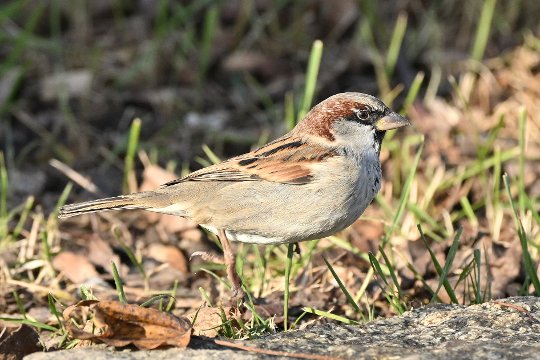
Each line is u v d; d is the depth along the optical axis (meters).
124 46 16.23
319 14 16.53
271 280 10.02
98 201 9.17
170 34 15.97
